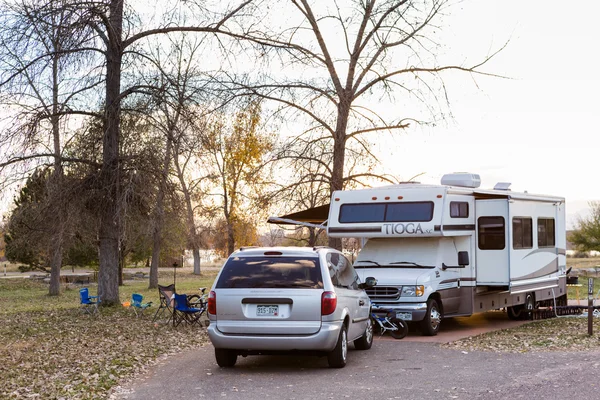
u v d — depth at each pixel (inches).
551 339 533.6
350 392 341.7
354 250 896.3
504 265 639.8
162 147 751.1
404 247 626.5
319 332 391.9
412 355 470.3
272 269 403.2
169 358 477.1
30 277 1961.1
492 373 387.5
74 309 848.9
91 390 353.4
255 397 333.1
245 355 419.2
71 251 1809.8
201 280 1937.7
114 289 838.5
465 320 740.0
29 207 829.8
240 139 1230.9
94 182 751.7
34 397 340.5
